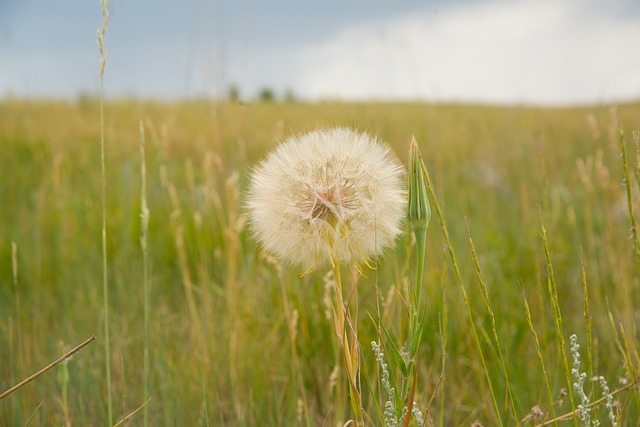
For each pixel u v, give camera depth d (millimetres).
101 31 2197
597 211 4969
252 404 2984
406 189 1819
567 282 4121
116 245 5133
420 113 10062
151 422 2961
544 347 3127
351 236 1686
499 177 6637
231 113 7949
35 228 5391
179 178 6590
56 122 11188
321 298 3412
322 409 3117
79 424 2951
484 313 3457
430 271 3742
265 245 1791
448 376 3182
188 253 4602
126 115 7227
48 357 3531
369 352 3080
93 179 6680
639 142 1866
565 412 2646
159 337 3496
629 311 3299
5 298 4445
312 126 1925
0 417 2809
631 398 2604
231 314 3604
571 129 11195
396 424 1738
